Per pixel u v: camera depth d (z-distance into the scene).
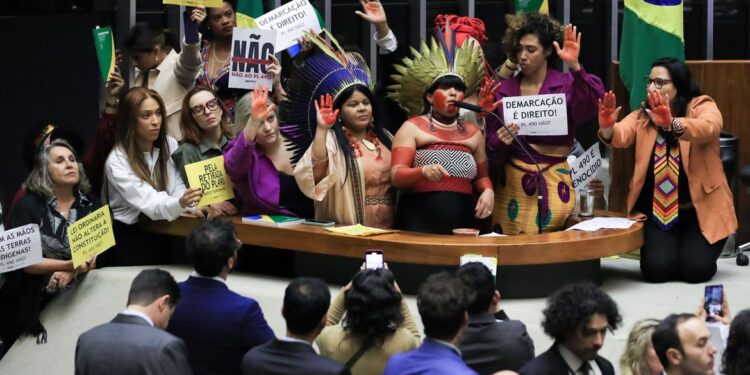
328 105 14.94
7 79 21.30
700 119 15.40
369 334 10.76
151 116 15.76
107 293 15.74
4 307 15.60
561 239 14.75
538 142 15.74
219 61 17.86
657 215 15.94
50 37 21.08
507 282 14.84
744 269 16.83
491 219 16.17
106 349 10.29
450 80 15.28
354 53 16.23
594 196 17.09
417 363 9.61
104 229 15.32
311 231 14.95
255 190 15.71
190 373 10.35
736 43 22.08
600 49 21.72
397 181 15.22
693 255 15.88
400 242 14.49
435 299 9.66
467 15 20.91
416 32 20.98
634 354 10.76
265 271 16.12
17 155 21.36
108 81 16.83
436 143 15.33
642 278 16.36
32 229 14.73
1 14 21.62
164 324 10.73
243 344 11.16
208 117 15.91
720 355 11.08
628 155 17.33
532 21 15.59
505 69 16.62
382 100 16.83
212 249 11.22
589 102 15.54
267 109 15.24
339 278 15.27
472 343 10.92
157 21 20.86
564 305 10.12
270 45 16.22
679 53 17.61
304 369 10.15
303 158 15.03
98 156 16.80
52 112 21.19
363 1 16.69
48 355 15.50
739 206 17.67
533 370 10.16
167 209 15.66
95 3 20.91
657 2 17.53
